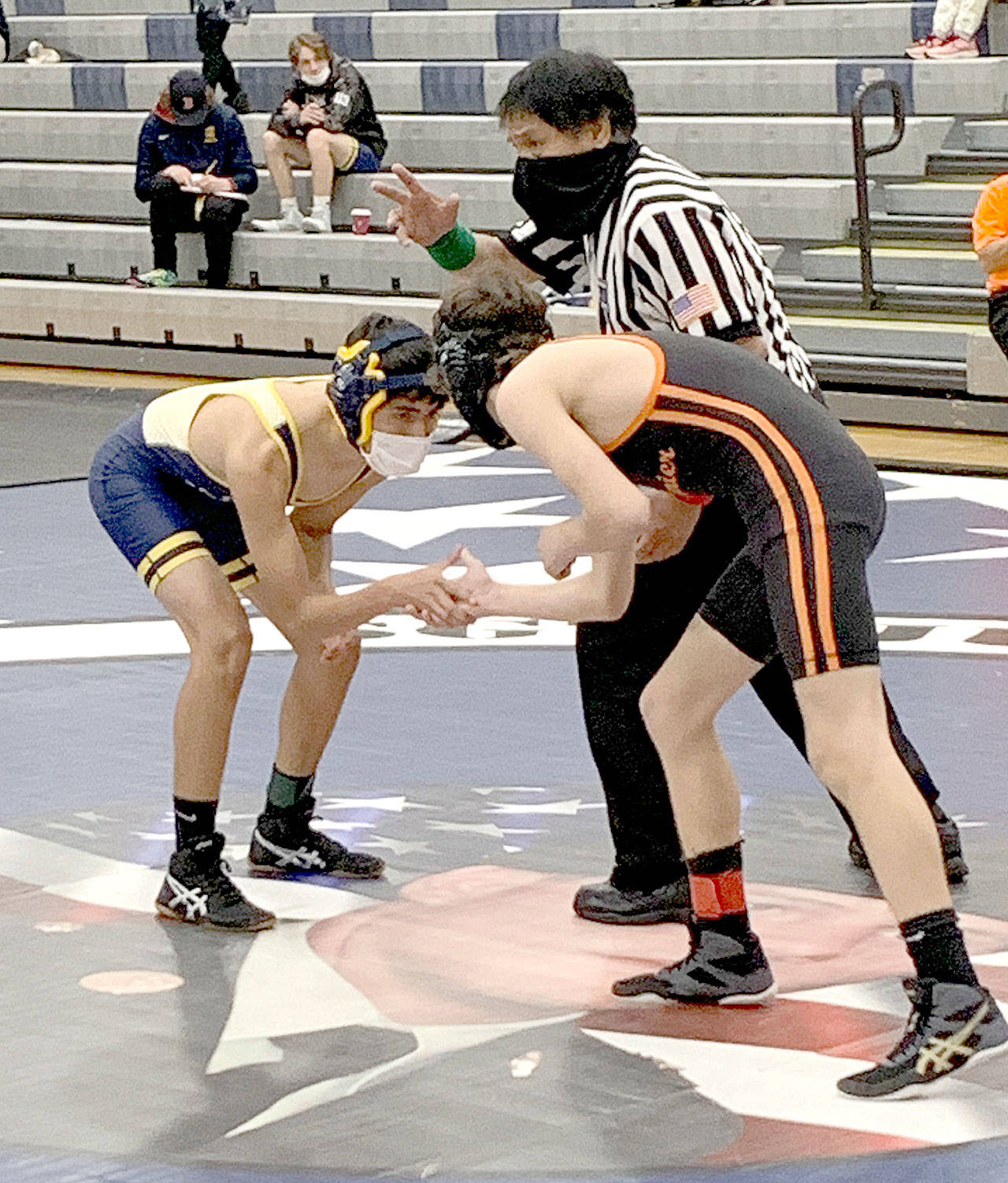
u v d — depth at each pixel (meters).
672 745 3.40
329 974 3.65
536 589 3.33
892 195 11.02
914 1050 3.06
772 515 3.09
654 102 12.27
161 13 15.09
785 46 12.20
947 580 6.85
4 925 3.93
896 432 9.82
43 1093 3.13
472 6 13.91
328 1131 2.97
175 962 3.73
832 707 3.05
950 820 4.06
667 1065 3.21
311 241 12.28
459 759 5.03
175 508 3.95
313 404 3.76
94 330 12.84
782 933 3.82
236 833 4.50
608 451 3.17
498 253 4.13
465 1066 3.21
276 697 5.61
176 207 12.33
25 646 6.23
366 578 7.00
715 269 3.66
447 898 4.07
